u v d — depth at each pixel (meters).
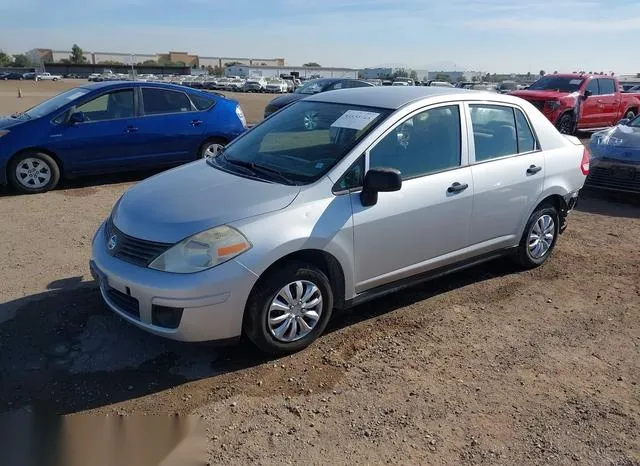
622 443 2.99
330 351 3.83
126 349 3.78
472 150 4.55
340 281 3.90
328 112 4.49
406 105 4.23
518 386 3.48
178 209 3.58
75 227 6.39
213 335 3.42
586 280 5.25
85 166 8.28
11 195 7.88
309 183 3.75
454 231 4.45
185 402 3.24
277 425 3.06
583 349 3.97
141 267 3.41
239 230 3.40
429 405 3.26
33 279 4.84
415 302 4.65
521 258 5.26
